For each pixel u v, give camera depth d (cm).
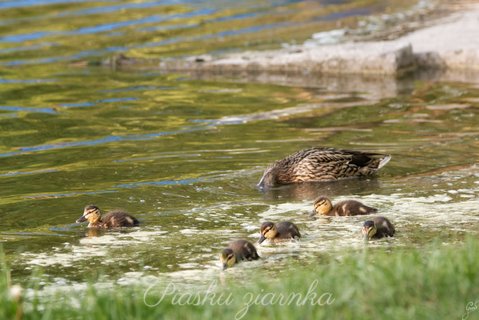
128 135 1841
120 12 3488
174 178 1520
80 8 3597
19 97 2244
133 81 2427
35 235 1237
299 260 1073
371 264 899
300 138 1773
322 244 1147
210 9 3497
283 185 1514
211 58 2608
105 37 3038
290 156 1565
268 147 1712
